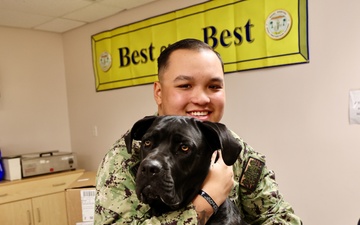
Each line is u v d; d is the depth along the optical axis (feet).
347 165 6.65
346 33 6.51
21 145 11.55
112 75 10.90
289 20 7.18
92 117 11.82
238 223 2.97
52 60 12.44
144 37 9.85
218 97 3.31
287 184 7.52
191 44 3.24
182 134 2.61
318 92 6.95
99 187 2.89
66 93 12.74
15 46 11.53
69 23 11.34
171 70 3.22
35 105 11.95
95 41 11.30
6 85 11.28
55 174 10.32
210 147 2.84
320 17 6.81
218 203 2.73
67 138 12.73
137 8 9.97
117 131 11.02
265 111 7.76
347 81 6.56
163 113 3.44
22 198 9.62
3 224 9.23
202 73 3.18
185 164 2.61
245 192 3.45
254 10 7.67
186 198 2.69
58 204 10.29
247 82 8.00
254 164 3.51
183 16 8.93
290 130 7.40
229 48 8.18
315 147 7.06
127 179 2.81
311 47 6.97
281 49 7.36
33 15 10.28
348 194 6.67
